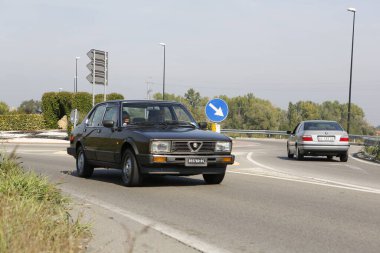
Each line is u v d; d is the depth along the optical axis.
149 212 7.66
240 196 9.27
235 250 5.48
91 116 12.77
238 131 60.84
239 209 7.92
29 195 7.29
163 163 9.99
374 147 24.47
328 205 8.31
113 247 5.54
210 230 6.43
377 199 8.98
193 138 10.18
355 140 48.47
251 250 5.48
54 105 53.12
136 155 10.20
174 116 11.57
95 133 12.03
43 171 14.05
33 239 4.82
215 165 10.43
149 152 9.98
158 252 5.38
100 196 9.27
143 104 11.66
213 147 10.34
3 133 43.12
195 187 10.55
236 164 16.94
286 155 23.52
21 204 6.11
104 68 23.81
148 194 9.53
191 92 162.62
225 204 8.38
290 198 9.05
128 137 10.53
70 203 8.16
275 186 10.76
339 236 6.13
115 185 10.93
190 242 5.80
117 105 11.69
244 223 6.86
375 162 19.66
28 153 22.08
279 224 6.80
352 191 10.03
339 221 7.01
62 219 5.92
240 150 27.48
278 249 5.53
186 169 10.18
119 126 11.13
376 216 7.38
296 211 7.76
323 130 19.55
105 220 7.02
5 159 9.24
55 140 33.59
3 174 8.29
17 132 46.00
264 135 63.56
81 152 12.69
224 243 5.78
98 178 12.44
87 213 7.47
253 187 10.57
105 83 23.91
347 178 12.78
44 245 4.76
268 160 19.41
